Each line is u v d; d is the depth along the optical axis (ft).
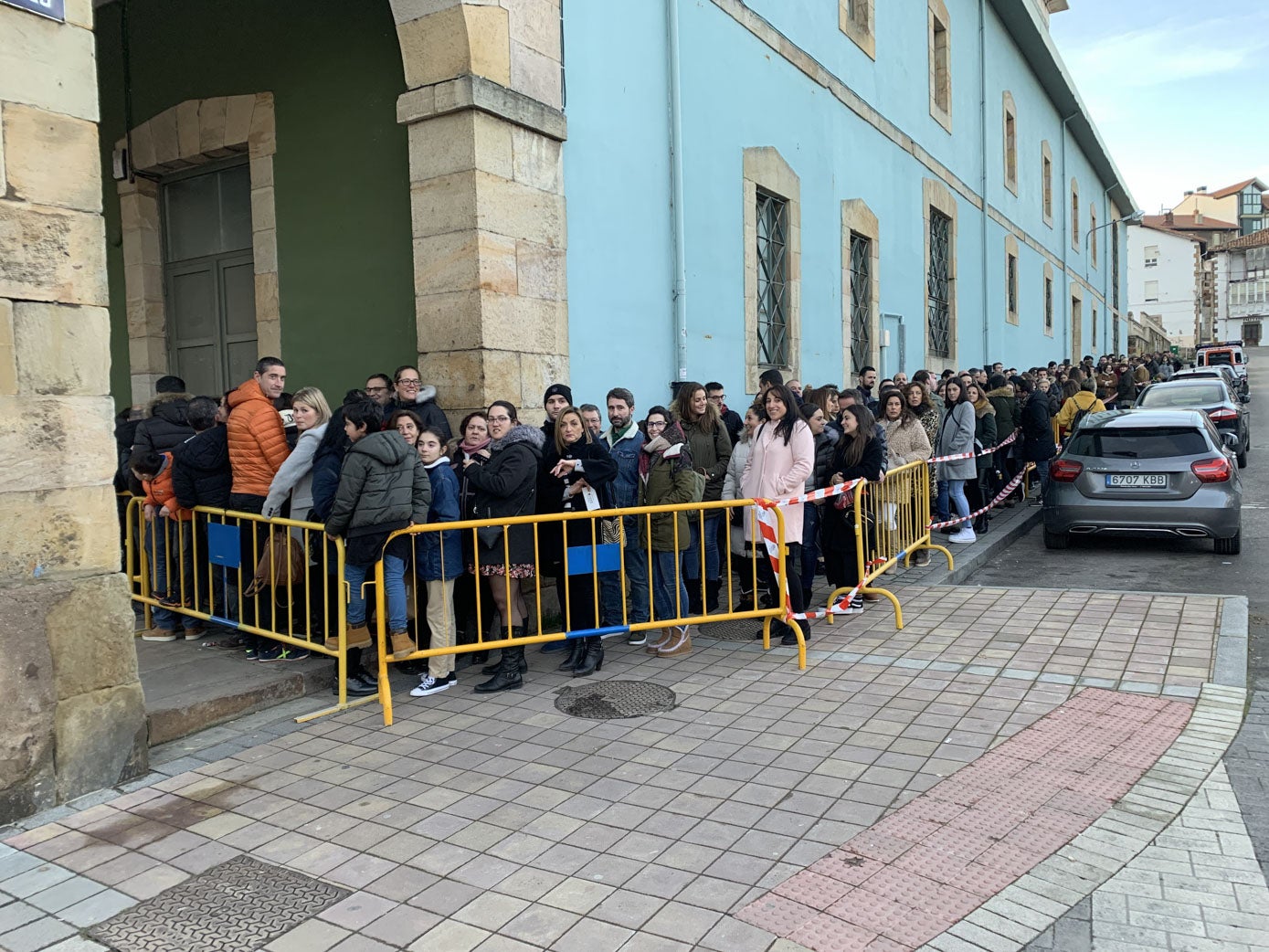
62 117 13.00
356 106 24.59
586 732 14.92
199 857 11.05
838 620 21.35
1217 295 288.71
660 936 9.15
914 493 25.99
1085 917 9.36
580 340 24.54
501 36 21.31
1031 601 22.22
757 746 14.05
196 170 29.14
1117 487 29.09
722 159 31.48
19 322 12.55
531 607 20.47
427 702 16.80
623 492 19.85
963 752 13.52
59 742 12.59
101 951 9.18
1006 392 38.17
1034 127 84.02
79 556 13.16
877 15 46.32
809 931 9.16
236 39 27.09
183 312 30.04
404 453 16.24
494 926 9.41
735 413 26.84
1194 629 19.27
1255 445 64.59
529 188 22.26
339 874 10.56
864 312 45.16
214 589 19.83
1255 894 9.70
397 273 24.02
